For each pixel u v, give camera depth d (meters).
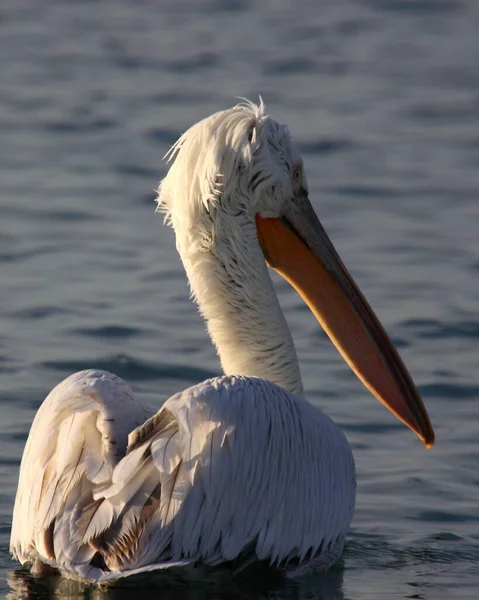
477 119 29.05
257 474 8.19
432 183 23.52
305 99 30.61
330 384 13.86
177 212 10.20
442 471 11.60
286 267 10.70
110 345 14.77
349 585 8.83
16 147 25.91
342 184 23.44
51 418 8.41
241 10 42.50
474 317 15.98
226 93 30.95
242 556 8.28
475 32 39.41
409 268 18.17
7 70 33.47
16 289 16.91
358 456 11.94
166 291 16.95
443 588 8.78
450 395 13.60
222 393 8.25
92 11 41.91
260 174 10.23
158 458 7.80
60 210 21.22
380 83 32.59
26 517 8.52
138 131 27.28
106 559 7.68
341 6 43.28
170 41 37.38
